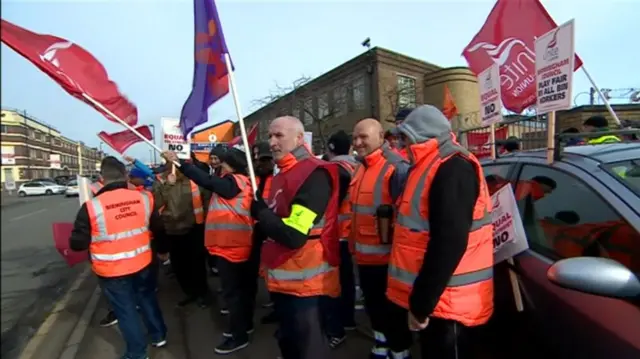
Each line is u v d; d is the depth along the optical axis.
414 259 1.94
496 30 3.89
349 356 3.30
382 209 2.66
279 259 2.32
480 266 1.90
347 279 3.75
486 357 2.53
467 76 24.36
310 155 2.33
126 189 3.23
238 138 9.99
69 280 6.41
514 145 4.00
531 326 2.12
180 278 4.82
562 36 2.35
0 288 5.08
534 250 2.24
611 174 2.01
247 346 3.60
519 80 3.70
